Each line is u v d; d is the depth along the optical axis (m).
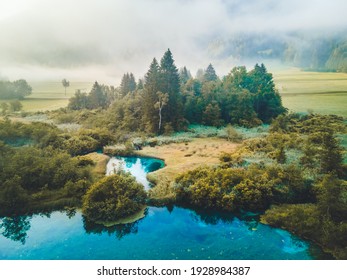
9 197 27.39
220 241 22.77
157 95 67.75
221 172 30.38
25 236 23.58
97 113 85.88
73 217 26.69
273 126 61.19
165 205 29.00
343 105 91.69
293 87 133.25
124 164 44.41
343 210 23.78
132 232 24.23
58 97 162.50
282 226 24.52
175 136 62.69
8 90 140.88
